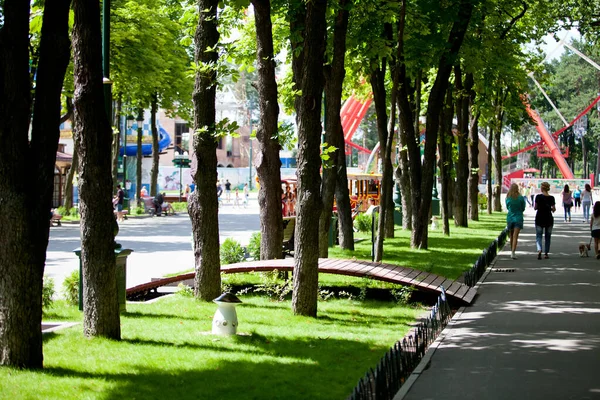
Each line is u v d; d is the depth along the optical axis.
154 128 54.47
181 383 8.02
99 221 10.20
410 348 9.59
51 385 7.72
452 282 16.00
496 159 59.66
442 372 9.03
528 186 94.38
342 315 13.32
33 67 21.44
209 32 13.30
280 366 8.96
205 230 13.96
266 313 13.05
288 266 15.08
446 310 12.71
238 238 32.53
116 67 38.19
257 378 8.32
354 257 22.00
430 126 24.94
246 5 14.00
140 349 9.65
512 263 22.42
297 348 10.05
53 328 11.03
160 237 33.28
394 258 22.28
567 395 8.00
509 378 8.73
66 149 74.19
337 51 17.83
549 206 23.69
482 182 111.06
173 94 49.78
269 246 16.78
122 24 37.22
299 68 17.62
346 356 9.70
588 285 17.36
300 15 17.25
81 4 9.73
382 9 19.92
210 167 13.77
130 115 54.97
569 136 127.19
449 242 28.72
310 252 12.89
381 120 25.78
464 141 37.78
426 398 7.86
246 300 14.81
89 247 10.24
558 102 123.94
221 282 15.09
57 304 13.45
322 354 9.71
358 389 6.52
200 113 13.33
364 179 58.19
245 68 20.05
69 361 8.83
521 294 15.94
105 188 10.18
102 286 10.26
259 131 16.66
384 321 12.84
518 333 11.55
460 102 37.19
